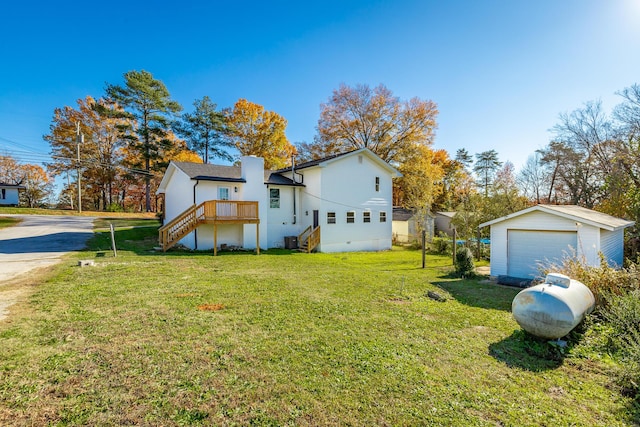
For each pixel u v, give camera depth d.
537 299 4.83
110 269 9.50
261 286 8.09
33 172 40.72
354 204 20.02
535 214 10.51
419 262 15.17
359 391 3.34
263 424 2.75
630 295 5.18
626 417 3.07
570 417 3.04
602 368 4.18
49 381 3.31
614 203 14.92
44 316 5.30
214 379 3.47
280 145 35.56
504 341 4.98
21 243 14.32
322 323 5.45
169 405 2.97
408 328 5.38
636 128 17.88
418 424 2.82
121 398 3.05
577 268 6.77
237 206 15.23
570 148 23.28
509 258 11.13
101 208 40.38
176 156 32.19
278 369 3.75
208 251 15.37
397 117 30.06
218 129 33.78
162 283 7.98
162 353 4.05
